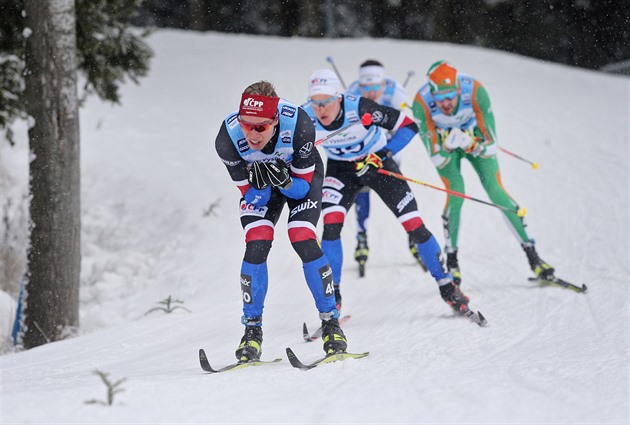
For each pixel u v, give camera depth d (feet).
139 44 105.60
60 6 81.00
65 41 81.56
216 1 323.16
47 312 82.53
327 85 62.69
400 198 66.90
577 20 305.94
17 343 83.15
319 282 49.60
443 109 75.41
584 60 307.37
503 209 77.71
